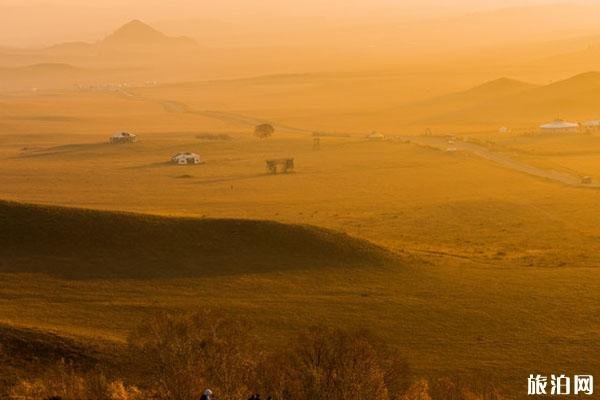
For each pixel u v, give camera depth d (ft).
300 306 576.61
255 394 361.30
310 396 370.94
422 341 520.01
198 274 644.27
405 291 618.03
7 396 379.14
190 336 402.11
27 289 595.06
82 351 452.76
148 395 389.19
